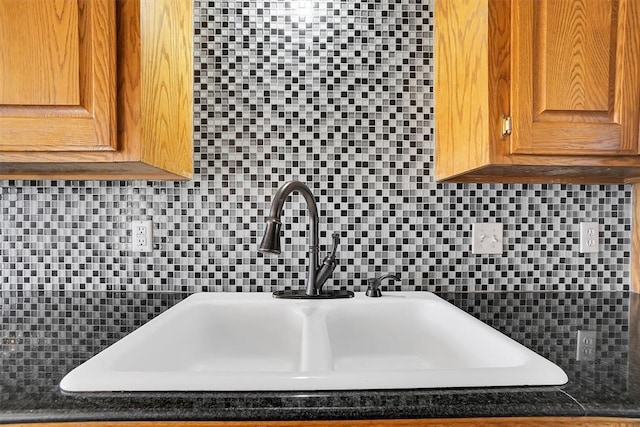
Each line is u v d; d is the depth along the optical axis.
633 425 0.57
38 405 0.57
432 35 1.37
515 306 1.19
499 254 1.37
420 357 1.17
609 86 1.01
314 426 0.57
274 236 1.03
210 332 1.17
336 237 1.25
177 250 1.35
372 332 1.18
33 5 0.95
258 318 1.18
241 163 1.35
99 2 0.95
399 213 1.36
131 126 0.97
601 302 1.24
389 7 1.37
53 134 0.96
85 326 0.98
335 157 1.36
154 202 1.35
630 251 1.38
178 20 1.22
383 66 1.36
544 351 0.80
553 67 1.00
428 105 1.37
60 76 0.96
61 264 1.35
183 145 1.27
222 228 1.35
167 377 0.62
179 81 1.23
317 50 1.36
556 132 1.00
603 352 0.79
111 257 1.35
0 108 0.97
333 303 1.17
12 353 0.79
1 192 1.34
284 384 0.61
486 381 0.62
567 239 1.38
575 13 1.00
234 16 1.35
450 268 1.37
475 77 1.08
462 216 1.37
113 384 0.61
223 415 0.56
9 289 1.34
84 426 0.56
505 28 1.01
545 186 1.37
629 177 1.34
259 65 1.35
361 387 0.61
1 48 0.96
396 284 1.36
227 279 1.35
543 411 0.57
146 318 1.05
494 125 1.01
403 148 1.37
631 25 1.01
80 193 1.34
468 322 0.97
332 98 1.36
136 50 0.97
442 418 0.57
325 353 0.75
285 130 1.35
